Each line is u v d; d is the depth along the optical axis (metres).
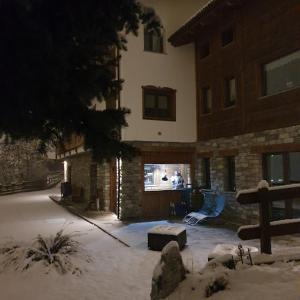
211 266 4.02
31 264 6.52
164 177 14.17
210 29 13.45
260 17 10.84
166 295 3.58
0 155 33.34
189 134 14.20
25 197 25.38
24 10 3.40
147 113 13.66
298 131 9.34
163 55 14.00
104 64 4.79
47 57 3.70
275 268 3.84
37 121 4.39
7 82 3.74
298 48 9.41
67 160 24.34
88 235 10.45
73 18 3.79
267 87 10.79
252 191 4.25
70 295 5.56
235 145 11.95
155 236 8.37
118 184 13.48
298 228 4.27
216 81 13.08
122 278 6.34
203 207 12.66
